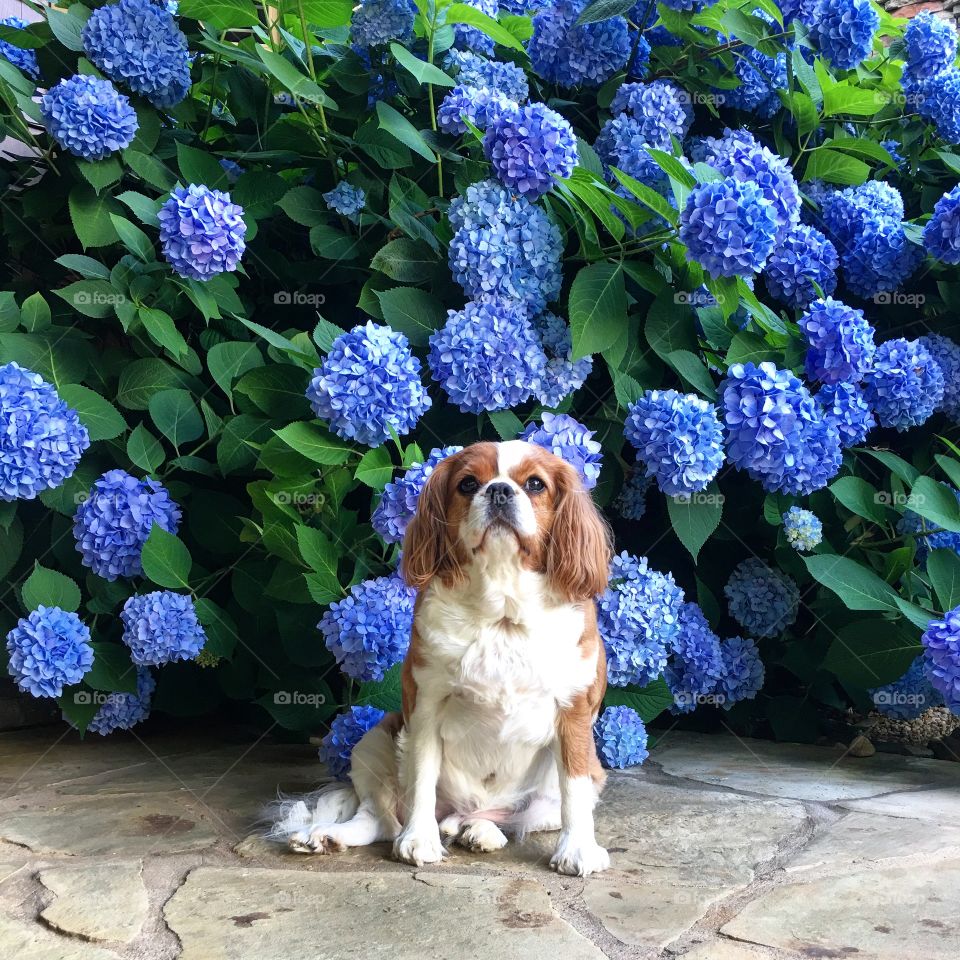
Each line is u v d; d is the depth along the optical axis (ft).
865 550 5.70
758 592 5.55
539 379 4.90
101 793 4.46
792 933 3.06
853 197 5.96
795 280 5.59
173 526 5.00
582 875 3.57
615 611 4.90
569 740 3.86
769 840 3.88
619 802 4.38
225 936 3.06
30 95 5.18
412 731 3.93
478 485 3.90
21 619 4.68
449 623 3.86
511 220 4.97
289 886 3.44
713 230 4.70
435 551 3.92
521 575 3.82
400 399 4.55
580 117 6.07
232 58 5.45
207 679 5.42
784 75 6.04
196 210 4.81
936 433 6.09
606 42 5.68
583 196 4.93
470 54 5.57
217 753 5.18
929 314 6.14
